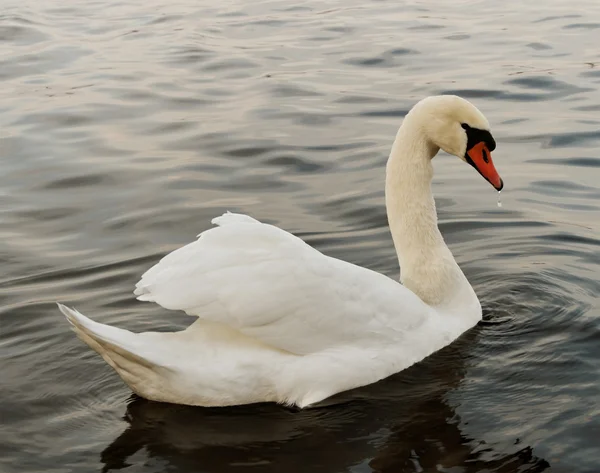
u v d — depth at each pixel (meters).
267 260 6.82
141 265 9.51
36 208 11.16
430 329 7.62
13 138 13.53
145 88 15.80
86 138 13.48
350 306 7.12
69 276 9.33
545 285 8.82
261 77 16.22
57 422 6.73
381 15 20.94
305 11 21.69
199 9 22.23
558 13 20.19
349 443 6.45
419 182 8.23
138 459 6.28
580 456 6.09
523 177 11.62
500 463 6.11
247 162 12.38
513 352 7.58
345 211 10.74
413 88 15.25
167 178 11.91
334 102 14.70
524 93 14.73
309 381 6.87
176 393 6.57
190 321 8.34
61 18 21.56
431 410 6.80
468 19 20.14
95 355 7.69
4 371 7.47
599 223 10.21
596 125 13.15
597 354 7.42
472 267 9.38
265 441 6.47
